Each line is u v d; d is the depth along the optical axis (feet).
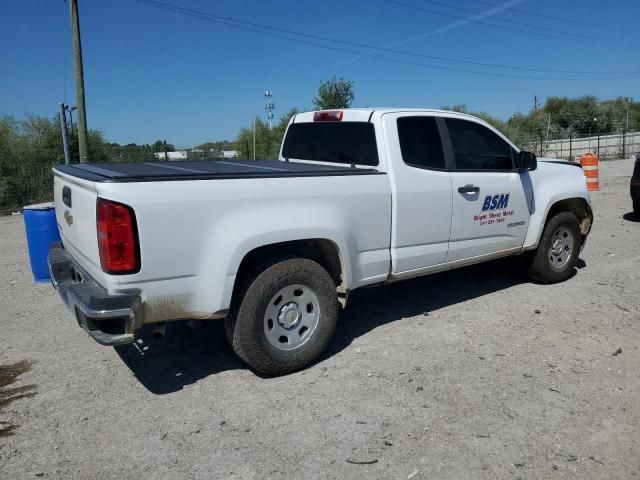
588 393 12.24
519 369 13.48
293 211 12.97
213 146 119.14
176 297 11.69
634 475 9.49
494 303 18.63
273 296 12.88
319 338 13.74
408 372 13.46
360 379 13.16
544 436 10.62
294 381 13.20
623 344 14.89
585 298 18.94
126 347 15.55
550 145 132.87
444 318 17.25
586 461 9.87
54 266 14.19
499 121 118.01
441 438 10.61
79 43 55.83
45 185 54.95
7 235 35.37
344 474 9.62
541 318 17.07
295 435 10.85
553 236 20.18
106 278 11.11
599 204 40.81
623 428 10.86
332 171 13.93
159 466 10.00
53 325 17.43
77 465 10.09
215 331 16.63
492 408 11.66
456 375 13.23
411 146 15.75
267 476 9.62
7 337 16.48
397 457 10.06
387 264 15.20
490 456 10.03
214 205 11.87
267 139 121.80
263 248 13.10
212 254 11.93
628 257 24.52
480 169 17.54
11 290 21.49
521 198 18.70
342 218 13.87
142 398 12.55
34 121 77.05
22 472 9.89
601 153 121.08
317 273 13.44
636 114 211.82
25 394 12.85
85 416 11.80
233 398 12.44
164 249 11.37
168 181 11.41
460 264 17.38
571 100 203.62
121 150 73.82
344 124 16.51
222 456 10.24
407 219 15.35
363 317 17.54
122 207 10.87
